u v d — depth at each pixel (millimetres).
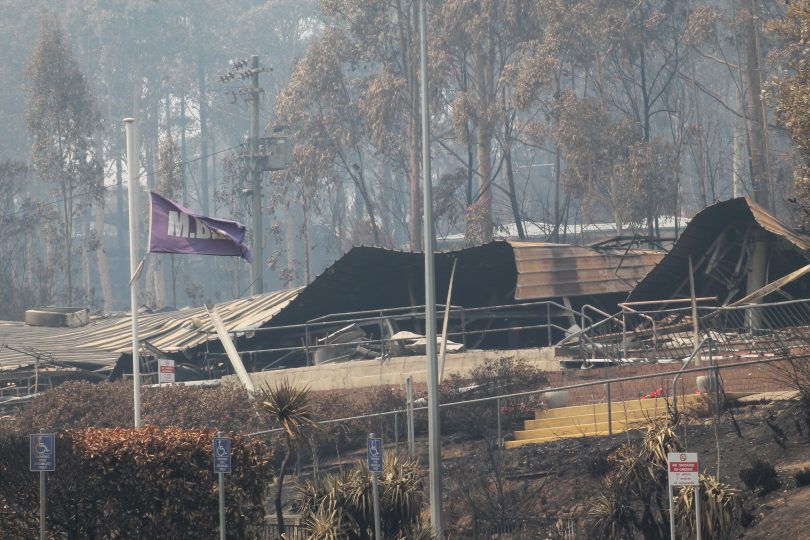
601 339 126562
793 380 84062
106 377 151375
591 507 75000
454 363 123938
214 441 66750
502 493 80938
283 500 92312
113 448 69188
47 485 68125
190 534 69375
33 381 151625
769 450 78562
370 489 69500
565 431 96500
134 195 97000
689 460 61031
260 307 159250
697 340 110812
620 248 153500
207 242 92125
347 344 133125
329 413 105875
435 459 76250
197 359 151125
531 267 143375
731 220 128750
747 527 68375
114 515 68875
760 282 128250
